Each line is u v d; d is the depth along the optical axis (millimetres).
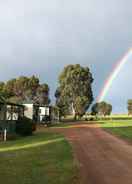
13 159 17797
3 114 36875
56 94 126125
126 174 13602
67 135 38719
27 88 131875
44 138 34375
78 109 118000
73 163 16297
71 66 126062
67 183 11477
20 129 38469
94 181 12086
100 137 35156
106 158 18609
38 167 14977
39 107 78062
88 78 124062
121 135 37812
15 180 11922
